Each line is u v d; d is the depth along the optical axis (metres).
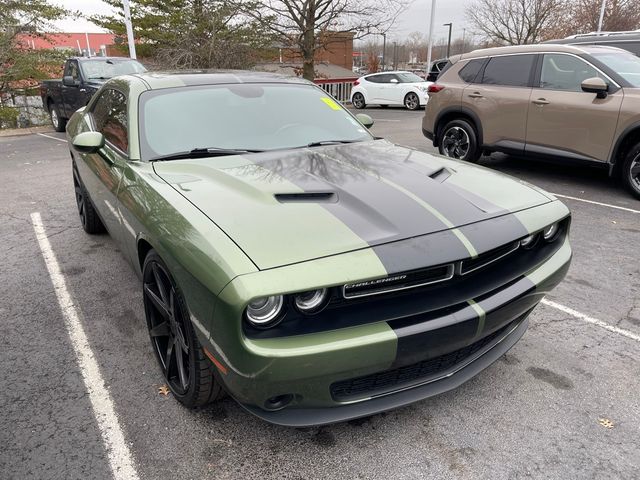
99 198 3.62
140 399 2.60
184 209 2.22
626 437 2.34
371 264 1.91
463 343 2.12
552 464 2.19
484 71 7.25
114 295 3.72
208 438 2.34
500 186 2.70
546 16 28.00
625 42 8.41
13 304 3.61
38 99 16.11
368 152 3.07
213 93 3.37
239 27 17.19
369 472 2.15
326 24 17.62
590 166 6.27
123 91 3.44
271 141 3.13
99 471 2.16
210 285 1.84
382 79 20.56
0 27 15.16
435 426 2.41
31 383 2.74
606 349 3.04
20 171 8.20
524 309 2.37
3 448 2.28
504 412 2.50
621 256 4.42
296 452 2.26
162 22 19.03
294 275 1.81
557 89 6.43
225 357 1.89
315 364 1.84
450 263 2.03
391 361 1.96
